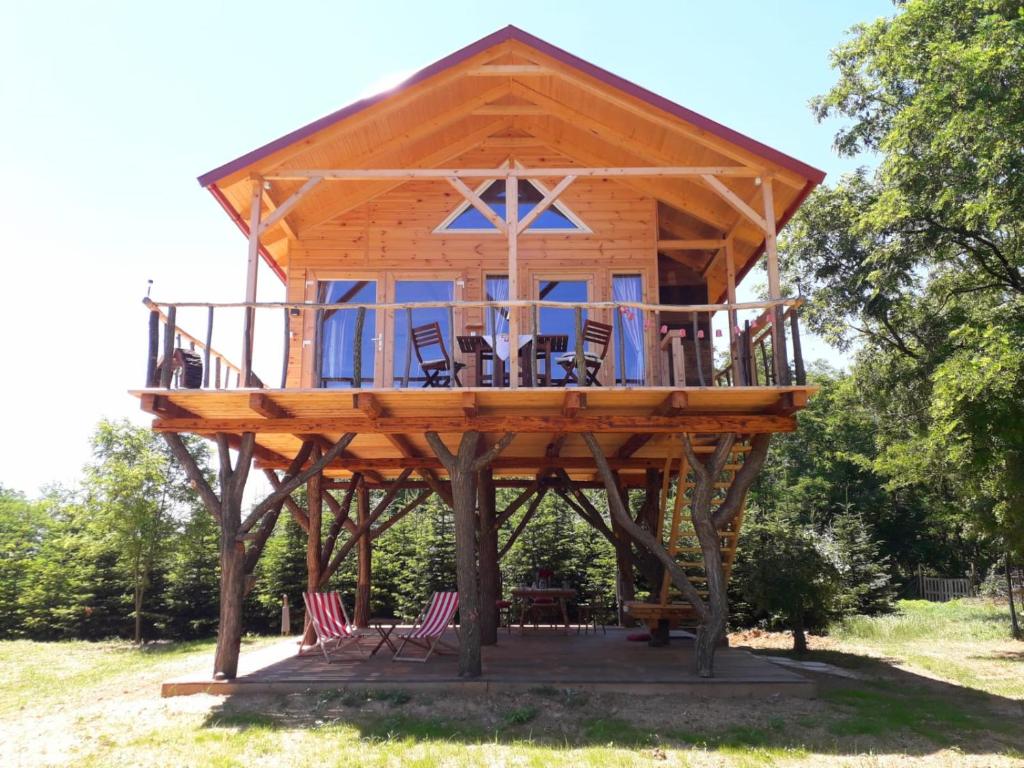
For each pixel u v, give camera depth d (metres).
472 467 9.31
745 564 14.63
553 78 10.36
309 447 10.64
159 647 17.67
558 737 6.93
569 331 11.03
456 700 8.17
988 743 6.80
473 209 11.44
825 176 9.35
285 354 9.19
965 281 17.84
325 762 6.23
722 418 9.25
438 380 9.54
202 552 20.09
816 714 7.69
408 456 13.53
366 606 15.09
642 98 9.45
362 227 11.35
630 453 13.04
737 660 10.28
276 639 17.92
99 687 10.84
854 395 21.83
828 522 28.62
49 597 20.75
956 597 27.83
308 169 10.31
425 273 11.23
